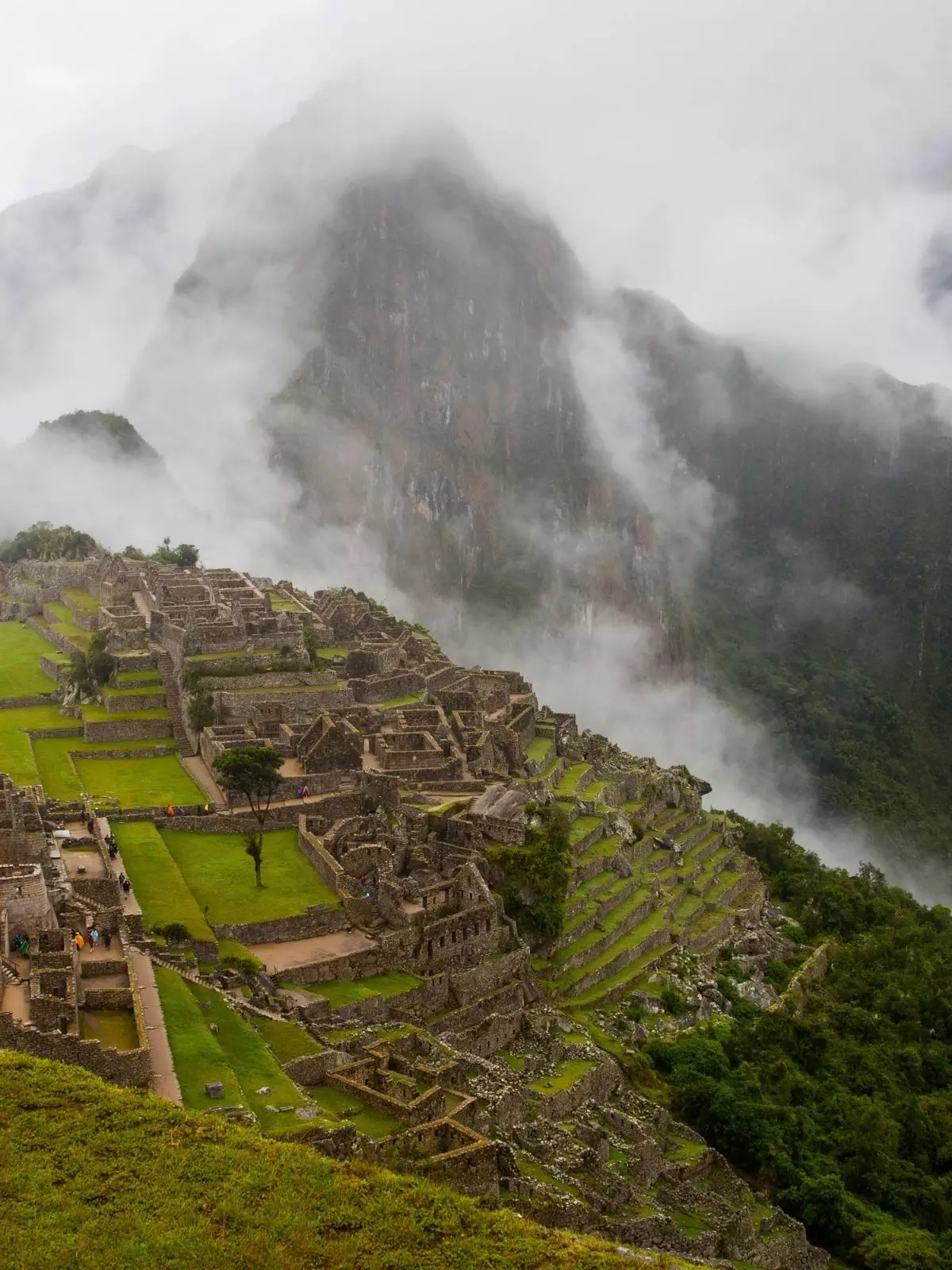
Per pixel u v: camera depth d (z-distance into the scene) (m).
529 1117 79.25
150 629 149.12
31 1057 59.28
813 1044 119.38
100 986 68.81
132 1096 58.09
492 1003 92.19
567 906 110.88
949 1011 140.50
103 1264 48.31
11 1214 50.25
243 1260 49.50
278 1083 66.38
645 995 109.75
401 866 101.44
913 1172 103.19
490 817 109.56
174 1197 52.31
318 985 85.31
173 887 91.69
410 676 146.88
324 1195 54.09
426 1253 51.91
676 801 166.75
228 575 188.12
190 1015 70.31
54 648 163.88
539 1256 52.84
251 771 108.44
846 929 162.00
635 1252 57.94
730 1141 94.75
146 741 130.25
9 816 84.38
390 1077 72.88
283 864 101.31
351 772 116.25
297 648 142.88
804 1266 85.75
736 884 155.50
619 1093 91.06
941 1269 88.25
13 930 70.31
